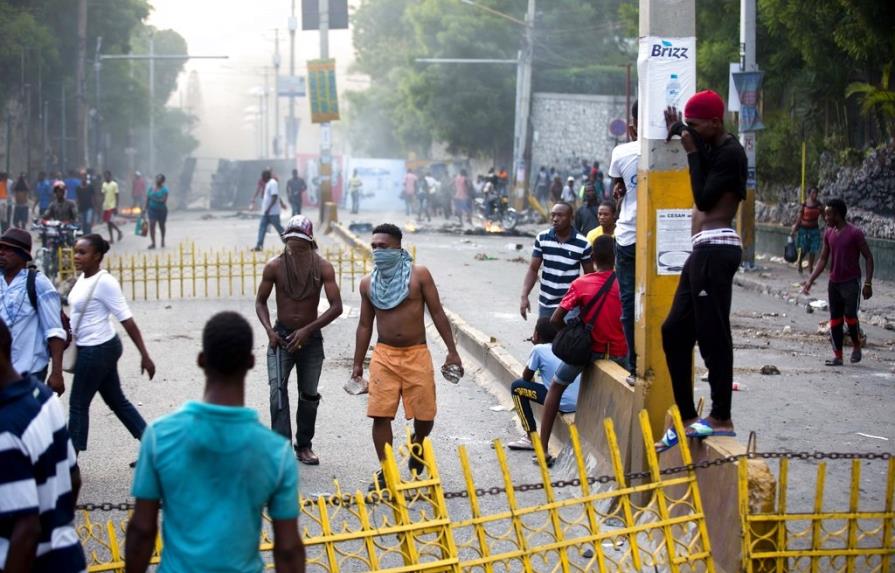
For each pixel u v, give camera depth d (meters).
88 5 48.53
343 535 5.27
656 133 6.45
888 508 5.46
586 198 14.65
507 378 10.70
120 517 7.06
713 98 5.60
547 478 5.47
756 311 16.47
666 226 6.50
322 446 8.81
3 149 42.84
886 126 21.80
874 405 9.91
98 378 7.79
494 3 49.56
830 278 12.03
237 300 17.36
